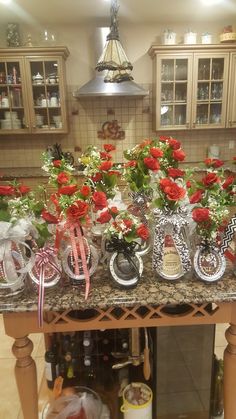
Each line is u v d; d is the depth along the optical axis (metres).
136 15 3.63
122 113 4.18
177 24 3.94
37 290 1.09
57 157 3.85
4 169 4.16
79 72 4.05
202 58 3.72
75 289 1.10
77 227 1.06
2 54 3.58
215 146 4.23
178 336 1.31
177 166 1.29
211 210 1.08
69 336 1.62
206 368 1.36
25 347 1.15
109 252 1.12
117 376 1.57
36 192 1.35
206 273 1.11
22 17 3.60
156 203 1.11
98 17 3.63
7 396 1.70
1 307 1.04
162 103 3.88
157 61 3.71
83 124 4.20
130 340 1.55
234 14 3.66
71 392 1.49
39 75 3.73
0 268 1.05
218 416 1.47
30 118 3.80
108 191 1.30
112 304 1.03
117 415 1.39
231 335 1.17
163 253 1.12
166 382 1.37
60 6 3.29
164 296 1.06
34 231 1.12
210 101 3.88
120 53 1.94
